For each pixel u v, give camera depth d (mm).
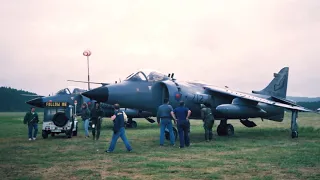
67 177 6555
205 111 13719
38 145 12195
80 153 9969
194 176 6605
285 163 8047
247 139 14516
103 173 6941
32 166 7793
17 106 122750
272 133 18000
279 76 21516
